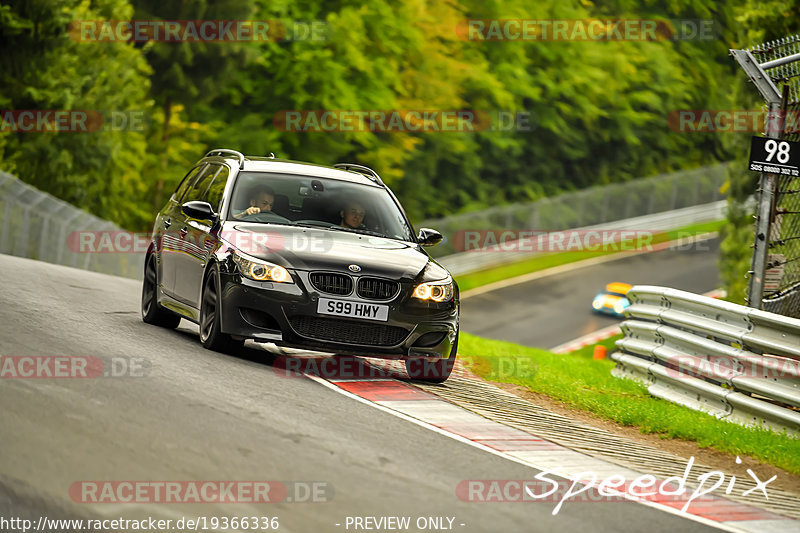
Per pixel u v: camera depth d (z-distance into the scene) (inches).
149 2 6028.5
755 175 4431.6
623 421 1323.8
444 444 986.1
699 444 1236.5
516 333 5059.1
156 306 1542.8
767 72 1563.7
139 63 5506.9
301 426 955.3
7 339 1159.6
